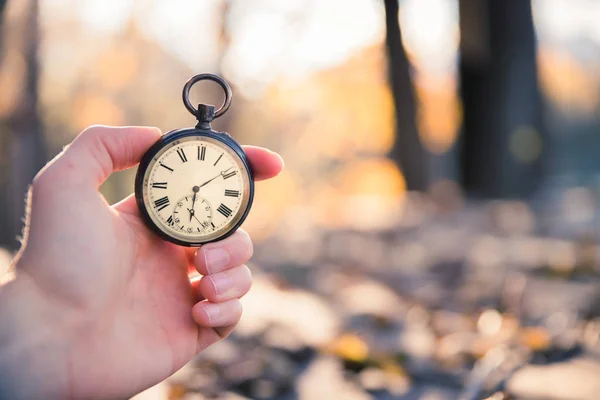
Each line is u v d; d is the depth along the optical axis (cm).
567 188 281
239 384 54
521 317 73
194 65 269
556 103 487
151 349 37
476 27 248
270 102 302
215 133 39
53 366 34
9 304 34
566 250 114
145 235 39
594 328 64
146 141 38
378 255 127
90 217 35
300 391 55
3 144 150
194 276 41
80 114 275
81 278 35
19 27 139
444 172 361
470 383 52
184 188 39
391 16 253
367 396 54
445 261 116
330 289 95
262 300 76
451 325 73
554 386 49
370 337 68
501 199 244
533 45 253
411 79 259
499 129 251
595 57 473
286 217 214
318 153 394
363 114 340
